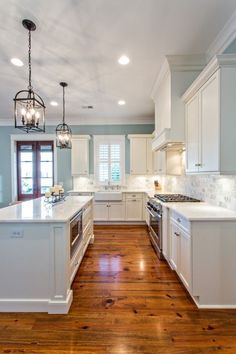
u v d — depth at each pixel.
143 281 2.64
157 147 3.73
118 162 5.91
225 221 2.09
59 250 2.03
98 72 3.22
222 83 2.03
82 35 2.36
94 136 5.90
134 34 2.36
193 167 2.74
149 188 5.91
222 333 1.78
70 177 5.98
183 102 3.00
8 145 5.96
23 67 3.05
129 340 1.71
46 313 2.03
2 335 1.76
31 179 6.07
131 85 3.70
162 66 3.09
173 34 2.38
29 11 2.02
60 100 4.43
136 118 5.83
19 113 3.14
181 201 3.21
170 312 2.05
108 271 2.91
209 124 2.28
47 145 6.05
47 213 2.32
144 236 4.50
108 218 5.42
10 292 2.06
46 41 2.45
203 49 2.70
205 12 2.06
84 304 2.17
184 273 2.34
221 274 2.11
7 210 2.52
